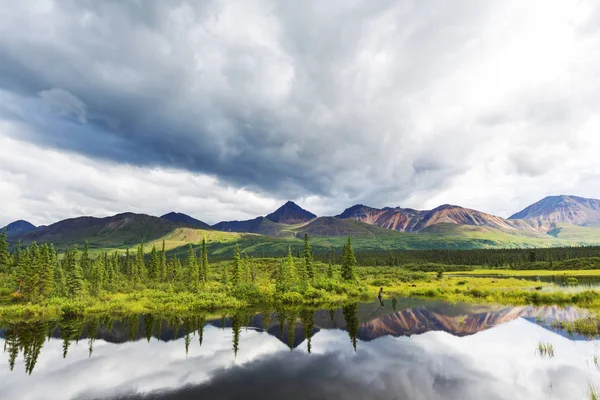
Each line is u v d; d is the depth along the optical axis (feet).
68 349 97.71
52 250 291.79
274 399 58.85
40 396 63.87
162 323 135.95
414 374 69.62
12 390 67.00
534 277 335.67
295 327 123.34
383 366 75.61
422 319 128.88
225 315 153.89
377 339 101.71
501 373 67.97
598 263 467.93
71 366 81.41
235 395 61.21
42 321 144.56
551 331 98.32
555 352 78.79
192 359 85.30
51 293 201.36
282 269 266.98
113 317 151.94
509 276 358.02
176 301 182.91
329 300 197.16
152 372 76.02
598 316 109.40
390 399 57.41
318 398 58.80
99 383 69.87
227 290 219.00
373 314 145.48
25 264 223.51
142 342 104.32
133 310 166.91
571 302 145.38
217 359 84.89
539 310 131.64
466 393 58.85
